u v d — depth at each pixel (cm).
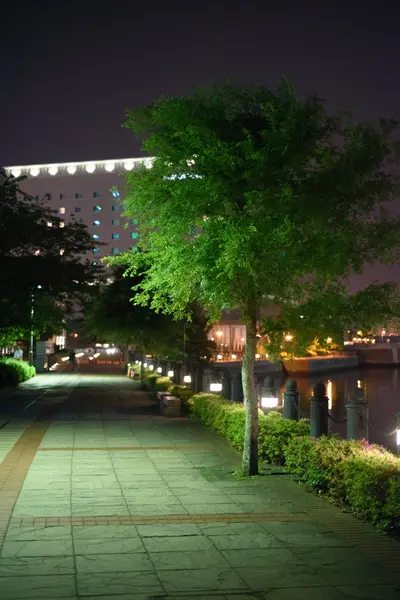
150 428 1891
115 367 6575
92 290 3131
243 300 1159
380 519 810
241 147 1048
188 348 4431
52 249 3000
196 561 666
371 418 3675
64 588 583
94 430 1838
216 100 1115
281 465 1256
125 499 957
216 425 1777
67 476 1141
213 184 998
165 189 1081
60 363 6606
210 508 905
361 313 1045
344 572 636
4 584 591
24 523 809
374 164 1025
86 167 14738
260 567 648
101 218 14388
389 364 11825
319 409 1268
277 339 1109
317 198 1009
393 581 611
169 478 1129
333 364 9631
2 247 2859
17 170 14988
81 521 823
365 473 857
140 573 627
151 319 3688
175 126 1073
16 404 2686
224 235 976
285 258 987
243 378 1188
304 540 747
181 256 1052
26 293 2912
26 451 1436
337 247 992
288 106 1080
